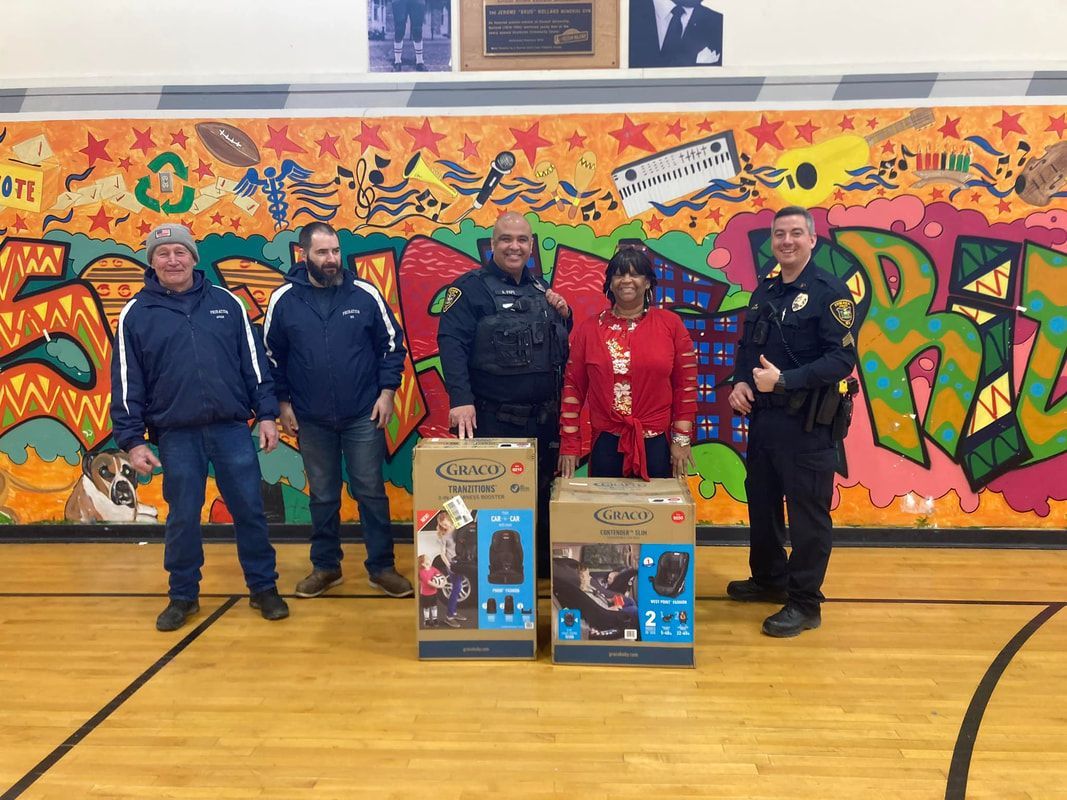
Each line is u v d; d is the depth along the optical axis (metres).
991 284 3.67
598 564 2.59
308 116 3.73
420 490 2.63
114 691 2.46
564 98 3.67
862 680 2.51
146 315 2.86
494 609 2.66
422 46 3.68
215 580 3.48
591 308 3.77
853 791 1.94
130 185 3.80
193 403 2.88
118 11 3.71
